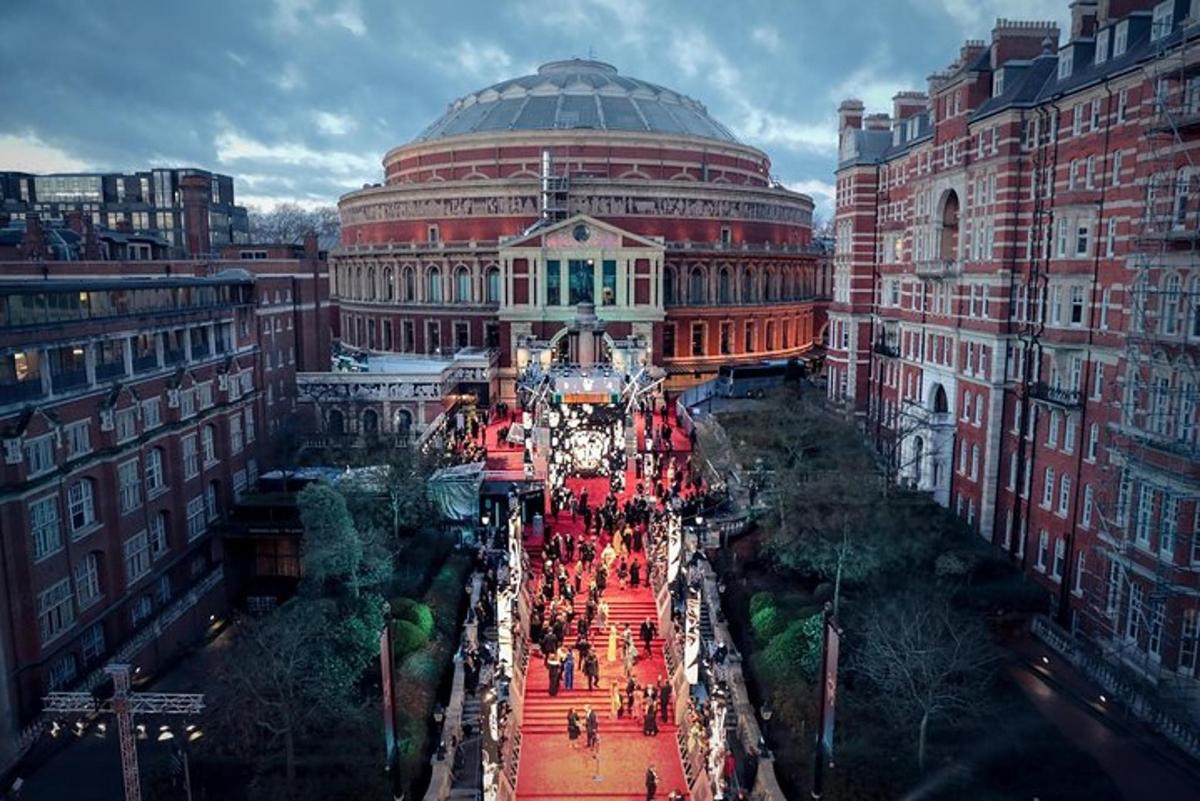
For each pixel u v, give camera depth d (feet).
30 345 135.85
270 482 207.72
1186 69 122.93
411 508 183.52
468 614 150.82
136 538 164.96
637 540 181.06
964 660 118.11
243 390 218.18
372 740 115.96
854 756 111.45
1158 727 120.98
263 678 114.01
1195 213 124.98
